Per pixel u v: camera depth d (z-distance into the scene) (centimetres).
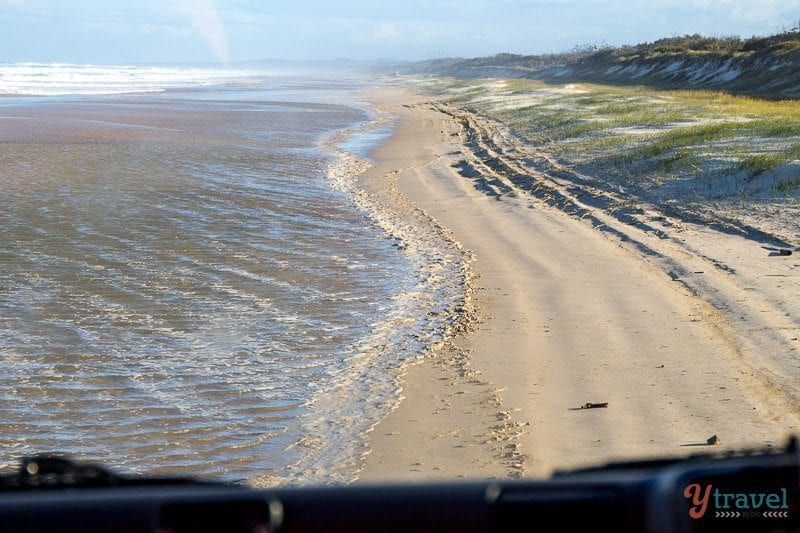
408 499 87
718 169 2014
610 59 10344
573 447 647
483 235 1623
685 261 1307
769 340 895
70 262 1320
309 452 670
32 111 5541
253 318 1051
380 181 2423
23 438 688
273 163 2800
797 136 2323
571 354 899
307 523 84
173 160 2806
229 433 707
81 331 977
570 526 84
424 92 9606
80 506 85
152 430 710
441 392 799
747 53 6519
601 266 1324
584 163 2469
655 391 764
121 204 1884
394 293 1192
